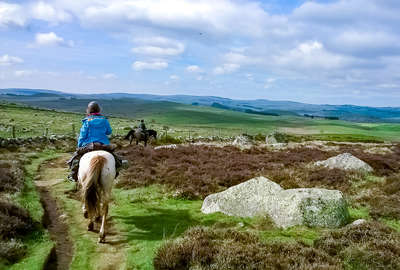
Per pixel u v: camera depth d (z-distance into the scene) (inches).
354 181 607.5
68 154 1042.1
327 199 391.2
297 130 6850.4
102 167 326.0
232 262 255.9
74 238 342.0
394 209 416.2
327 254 277.7
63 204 460.4
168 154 852.6
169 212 433.7
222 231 324.2
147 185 573.6
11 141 1047.0
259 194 427.8
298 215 375.9
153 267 271.3
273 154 953.5
